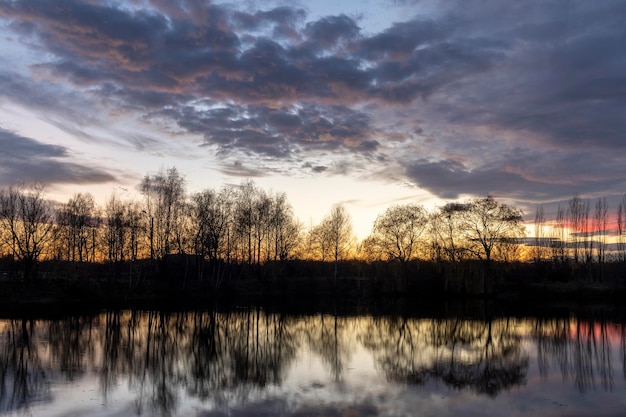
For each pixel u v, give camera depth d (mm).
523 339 34281
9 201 59344
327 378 21812
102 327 39094
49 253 64688
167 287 68062
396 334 36688
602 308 58812
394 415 16297
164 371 23328
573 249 88250
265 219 83438
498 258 72625
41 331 36062
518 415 16672
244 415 16125
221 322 44000
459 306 61594
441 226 80062
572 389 20312
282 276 79875
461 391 19703
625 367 24828
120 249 69562
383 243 81188
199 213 71812
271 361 25953
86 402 17703
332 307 59625
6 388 19609
